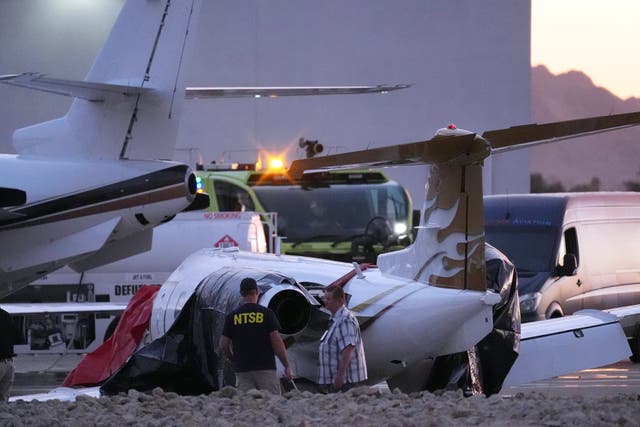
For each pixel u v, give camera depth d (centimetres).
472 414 3259
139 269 9094
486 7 14500
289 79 14575
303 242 10319
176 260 9100
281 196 10412
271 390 4153
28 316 8438
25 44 13488
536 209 8394
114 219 6575
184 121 14638
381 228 10319
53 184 6556
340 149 14638
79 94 6444
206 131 14662
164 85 6556
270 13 14562
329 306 4459
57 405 3734
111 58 6594
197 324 4847
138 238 6919
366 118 14675
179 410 3516
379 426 3106
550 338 5322
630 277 8725
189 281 5350
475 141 4522
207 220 9194
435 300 4688
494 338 5012
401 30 14575
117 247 6919
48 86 6256
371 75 14612
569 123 4484
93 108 6619
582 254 8362
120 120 6581
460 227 4688
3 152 13438
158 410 3503
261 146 14662
